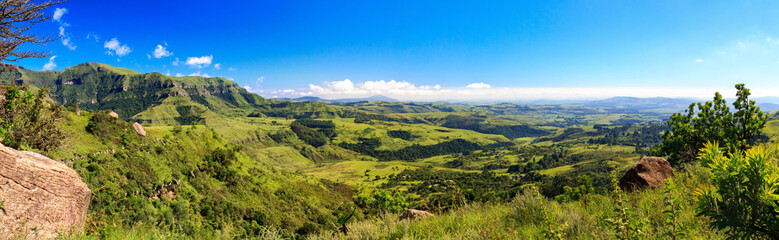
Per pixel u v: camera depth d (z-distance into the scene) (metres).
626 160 145.62
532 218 5.25
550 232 3.98
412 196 103.12
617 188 3.53
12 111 11.59
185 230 35.62
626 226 3.24
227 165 75.25
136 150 48.38
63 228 6.36
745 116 16.59
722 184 2.38
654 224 4.11
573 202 7.60
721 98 18.16
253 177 78.94
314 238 5.93
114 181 35.19
